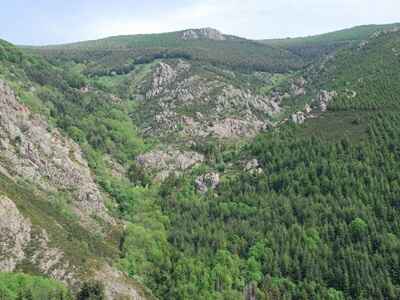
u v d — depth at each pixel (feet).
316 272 543.39
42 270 431.43
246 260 575.38
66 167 633.20
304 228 607.78
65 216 545.44
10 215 450.71
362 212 608.60
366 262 539.29
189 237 612.70
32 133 632.79
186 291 519.19
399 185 646.33
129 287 478.18
